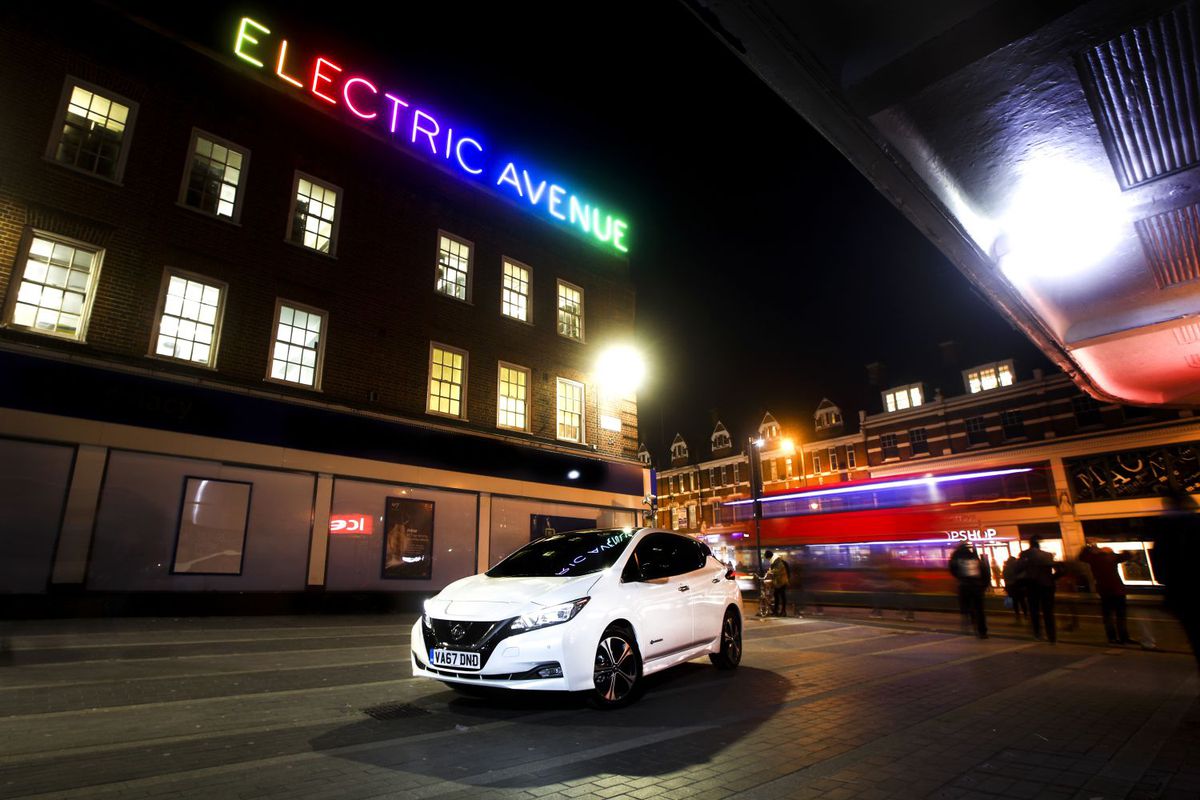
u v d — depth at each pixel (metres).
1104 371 10.16
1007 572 12.36
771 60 3.22
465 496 15.91
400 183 16.47
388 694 5.72
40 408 10.25
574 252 20.56
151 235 12.12
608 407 20.27
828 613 18.44
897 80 3.35
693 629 6.45
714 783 3.54
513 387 17.91
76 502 10.38
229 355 12.69
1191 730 4.75
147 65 12.60
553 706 5.35
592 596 5.27
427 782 3.49
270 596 12.29
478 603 5.18
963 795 3.38
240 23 14.12
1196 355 9.18
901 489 19.17
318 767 3.70
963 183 4.57
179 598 11.23
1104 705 5.65
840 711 5.32
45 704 4.90
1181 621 4.31
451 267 17.25
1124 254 6.01
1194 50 3.19
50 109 11.35
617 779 3.59
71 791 3.21
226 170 13.48
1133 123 3.86
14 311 10.55
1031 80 3.39
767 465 47.91
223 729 4.45
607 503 19.09
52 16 11.56
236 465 12.28
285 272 13.86
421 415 15.49
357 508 13.88
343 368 14.35
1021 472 17.75
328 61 15.61
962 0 2.94
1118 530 28.67
